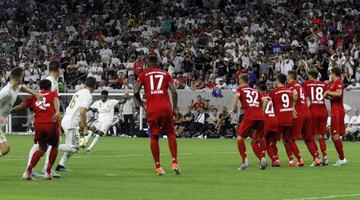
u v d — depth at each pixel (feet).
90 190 116.16
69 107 150.61
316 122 163.84
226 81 310.65
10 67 347.56
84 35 373.61
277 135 160.25
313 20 347.56
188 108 296.92
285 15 359.05
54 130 130.21
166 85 141.59
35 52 362.53
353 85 291.38
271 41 335.47
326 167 160.04
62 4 411.75
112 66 334.65
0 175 139.85
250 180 132.16
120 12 392.47
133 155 194.08
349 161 176.24
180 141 264.11
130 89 298.76
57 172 145.38
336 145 164.45
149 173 144.46
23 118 314.35
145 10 389.19
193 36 355.97
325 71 309.01
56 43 368.27
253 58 316.40
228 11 373.40
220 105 297.94
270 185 124.36
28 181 129.39
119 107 298.35
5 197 106.93
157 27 373.61
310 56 324.19
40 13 402.93
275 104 160.35
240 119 288.92
